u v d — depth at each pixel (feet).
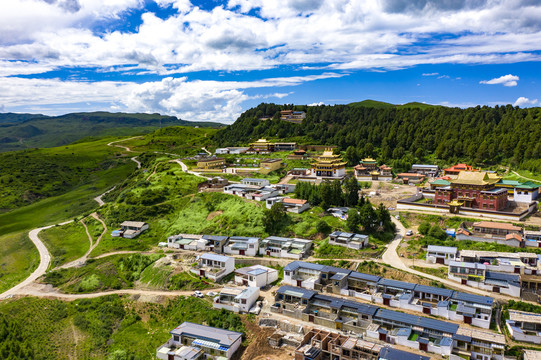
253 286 460.55
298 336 380.37
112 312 448.65
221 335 374.84
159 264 533.55
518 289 396.16
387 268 460.96
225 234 597.52
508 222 526.57
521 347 330.75
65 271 548.31
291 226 587.27
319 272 466.70
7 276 562.66
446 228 545.03
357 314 386.93
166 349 372.99
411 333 356.79
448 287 421.59
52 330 424.87
